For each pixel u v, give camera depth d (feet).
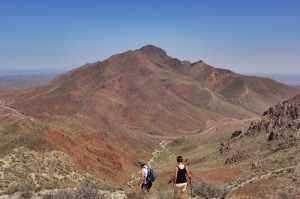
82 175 219.82
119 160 351.46
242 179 229.04
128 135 612.29
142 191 63.36
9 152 205.67
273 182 168.55
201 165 365.20
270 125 381.19
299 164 183.32
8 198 78.33
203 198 69.00
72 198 68.13
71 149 288.51
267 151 321.52
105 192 75.00
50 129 295.89
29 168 181.37
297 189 147.23
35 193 81.10
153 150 593.01
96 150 332.80
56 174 194.39
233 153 366.02
